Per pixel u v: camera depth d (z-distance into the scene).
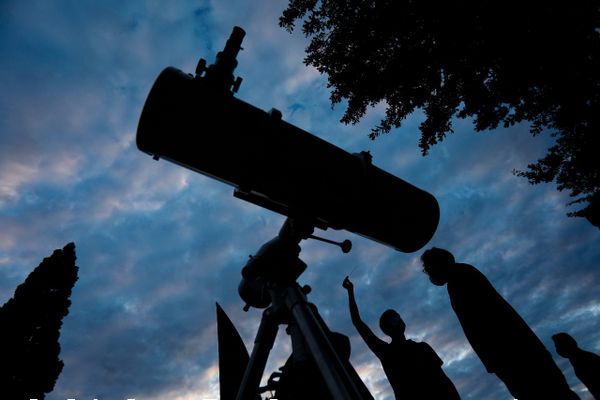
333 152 1.94
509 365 1.80
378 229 2.12
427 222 2.23
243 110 1.76
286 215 1.96
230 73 1.77
